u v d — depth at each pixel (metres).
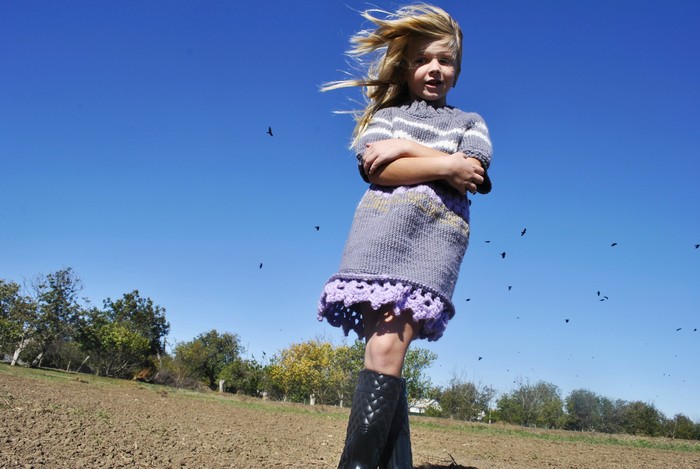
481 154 2.05
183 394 20.25
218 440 5.66
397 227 1.93
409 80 2.29
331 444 6.52
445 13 2.25
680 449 11.27
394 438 2.08
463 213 2.11
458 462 5.76
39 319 36.38
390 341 1.87
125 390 16.52
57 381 16.20
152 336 50.75
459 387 35.22
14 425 4.69
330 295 1.94
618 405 39.88
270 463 4.34
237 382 44.06
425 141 2.12
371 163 2.03
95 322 40.09
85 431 4.89
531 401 41.28
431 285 1.89
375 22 2.23
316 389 34.91
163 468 3.57
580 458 7.43
